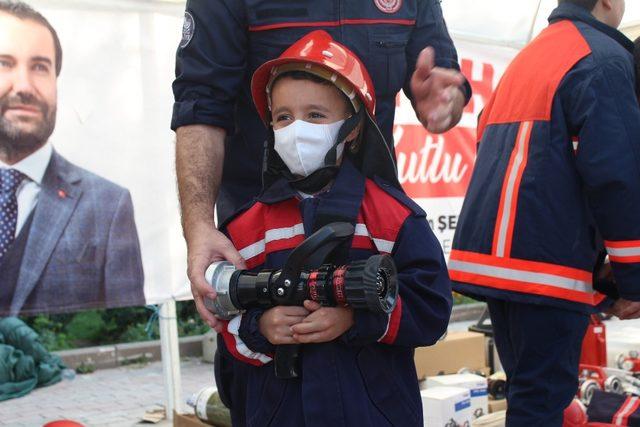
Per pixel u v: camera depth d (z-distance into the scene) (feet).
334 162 5.01
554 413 7.57
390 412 4.96
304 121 4.97
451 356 13.79
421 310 4.84
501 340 8.24
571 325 7.52
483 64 15.34
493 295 7.70
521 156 7.68
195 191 5.32
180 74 5.70
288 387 4.97
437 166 15.02
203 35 5.59
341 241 4.76
